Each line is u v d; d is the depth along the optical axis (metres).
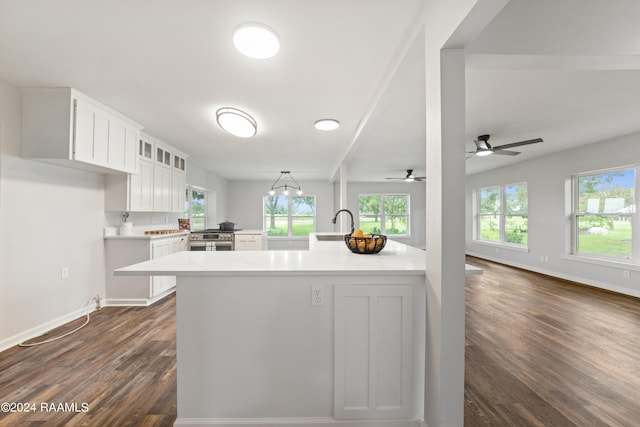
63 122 2.63
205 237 5.48
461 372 1.37
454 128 1.36
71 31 1.78
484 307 3.69
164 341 2.70
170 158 4.69
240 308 1.59
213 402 1.59
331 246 2.82
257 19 1.67
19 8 1.57
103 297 3.69
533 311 3.54
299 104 2.91
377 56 2.06
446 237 1.36
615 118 3.39
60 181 3.06
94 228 3.54
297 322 1.60
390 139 4.23
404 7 1.58
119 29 1.76
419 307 1.60
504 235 6.87
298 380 1.60
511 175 6.45
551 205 5.43
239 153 5.19
